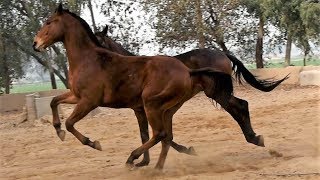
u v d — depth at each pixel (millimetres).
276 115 15750
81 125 16922
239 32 32281
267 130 12938
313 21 30188
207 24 30062
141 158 10633
